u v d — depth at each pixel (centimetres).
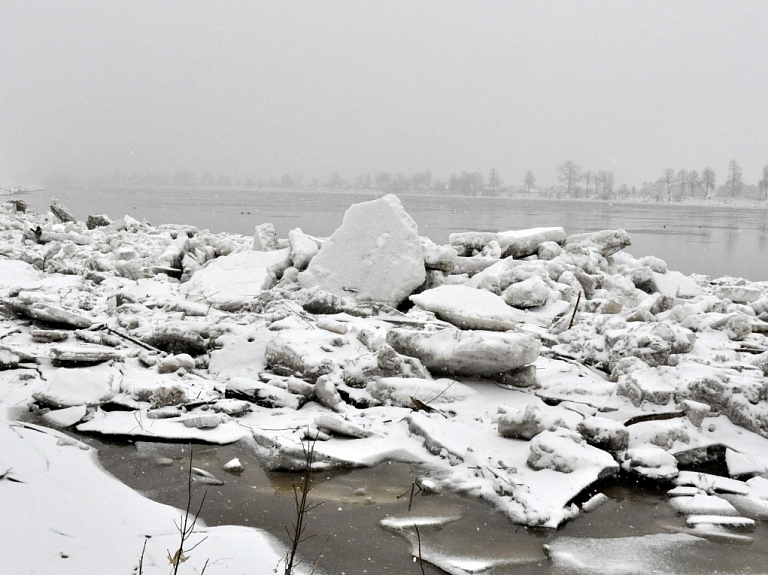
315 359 748
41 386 671
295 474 533
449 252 1195
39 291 1155
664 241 4066
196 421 607
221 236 2241
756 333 1087
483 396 710
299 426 616
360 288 1123
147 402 661
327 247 1177
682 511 493
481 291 988
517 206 10656
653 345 789
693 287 1444
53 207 2511
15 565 356
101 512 432
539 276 1220
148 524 426
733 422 641
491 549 427
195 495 485
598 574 402
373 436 602
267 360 780
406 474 539
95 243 1747
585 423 596
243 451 574
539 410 611
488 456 555
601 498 508
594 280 1320
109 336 845
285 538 425
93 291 1183
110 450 562
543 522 460
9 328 898
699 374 711
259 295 1107
